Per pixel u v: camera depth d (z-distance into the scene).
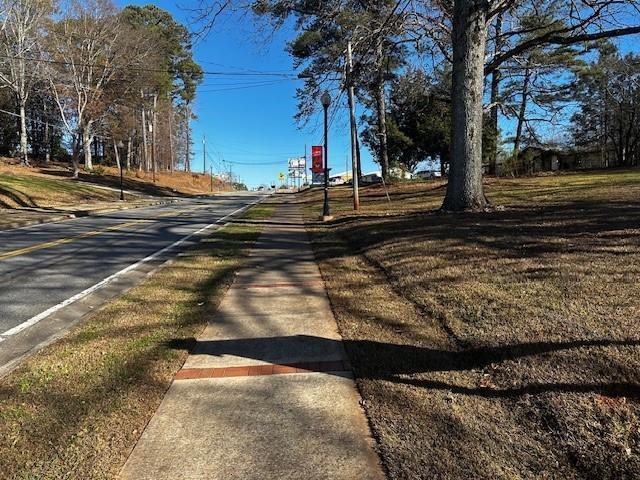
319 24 17.41
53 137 69.31
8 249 11.98
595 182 19.22
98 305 6.98
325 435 3.25
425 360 4.27
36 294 7.58
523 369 3.74
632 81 48.31
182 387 4.02
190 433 3.31
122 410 3.60
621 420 2.98
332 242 11.62
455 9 11.83
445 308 5.42
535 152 35.69
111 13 48.38
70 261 10.41
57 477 2.83
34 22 46.56
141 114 67.56
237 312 6.15
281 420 3.46
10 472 2.86
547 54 21.56
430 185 28.56
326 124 17.97
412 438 3.12
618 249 6.66
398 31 15.90
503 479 2.69
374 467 2.89
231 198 51.09
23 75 49.53
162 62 55.00
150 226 18.03
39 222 19.86
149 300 6.74
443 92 22.50
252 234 14.08
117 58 49.28
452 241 8.43
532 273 6.04
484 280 6.09
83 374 4.23
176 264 9.43
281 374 4.24
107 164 72.56
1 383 4.07
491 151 29.31
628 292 4.96
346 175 103.12
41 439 3.21
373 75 21.80
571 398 3.26
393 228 10.76
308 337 5.15
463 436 3.10
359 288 7.00
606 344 3.83
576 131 54.69
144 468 2.93
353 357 4.47
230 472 2.88
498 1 12.09
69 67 48.12
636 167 35.38
